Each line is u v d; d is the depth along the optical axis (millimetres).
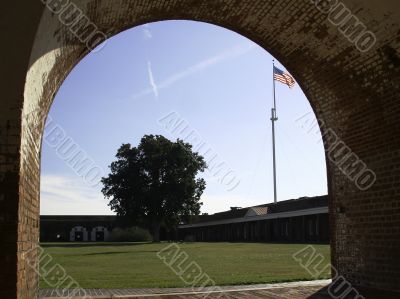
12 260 5906
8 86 6062
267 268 17312
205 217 79688
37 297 8812
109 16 9398
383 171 10445
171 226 63188
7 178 6004
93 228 79938
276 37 11188
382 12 8602
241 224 66562
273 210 55531
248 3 10234
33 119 7215
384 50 9375
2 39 6074
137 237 66000
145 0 9688
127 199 61219
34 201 7984
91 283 12906
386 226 10312
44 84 7680
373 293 10055
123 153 62625
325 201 45594
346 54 10211
